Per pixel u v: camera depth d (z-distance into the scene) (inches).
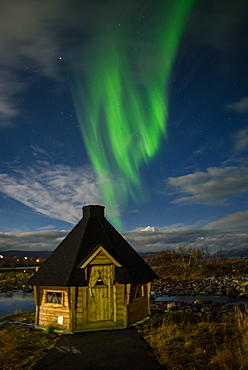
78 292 493.4
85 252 541.6
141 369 328.2
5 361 359.9
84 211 634.2
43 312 517.7
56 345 415.2
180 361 349.1
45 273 534.9
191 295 1261.1
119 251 569.9
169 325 502.0
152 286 1611.7
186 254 2920.8
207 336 446.3
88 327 485.4
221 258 2787.9
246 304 985.5
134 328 500.7
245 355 347.3
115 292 510.3
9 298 1293.1
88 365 341.1
